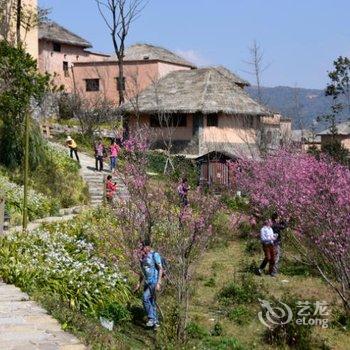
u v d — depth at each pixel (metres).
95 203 29.97
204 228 14.17
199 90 46.59
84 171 33.78
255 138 41.38
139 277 15.03
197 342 12.80
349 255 14.81
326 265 17.52
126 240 15.25
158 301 13.55
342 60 55.41
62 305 11.57
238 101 46.16
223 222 23.41
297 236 19.88
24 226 18.84
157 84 48.97
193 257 14.20
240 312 14.98
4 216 21.92
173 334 12.45
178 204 15.39
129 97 51.50
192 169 34.81
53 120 45.97
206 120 45.28
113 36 49.84
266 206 24.20
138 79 54.38
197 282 17.55
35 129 30.34
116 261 16.22
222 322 14.55
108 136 45.44
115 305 13.46
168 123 44.56
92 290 13.59
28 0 36.84
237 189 29.64
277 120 51.00
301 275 18.95
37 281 12.99
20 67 29.47
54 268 13.91
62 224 20.91
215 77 48.25
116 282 14.77
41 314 10.45
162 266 13.48
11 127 29.03
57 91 47.66
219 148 45.00
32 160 29.36
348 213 14.80
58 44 59.88
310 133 53.84
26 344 8.70
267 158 28.03
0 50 30.14
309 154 30.59
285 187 21.06
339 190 15.56
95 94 55.31
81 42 61.38
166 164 33.84
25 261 14.10
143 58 55.91
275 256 19.16
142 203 15.42
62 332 9.43
